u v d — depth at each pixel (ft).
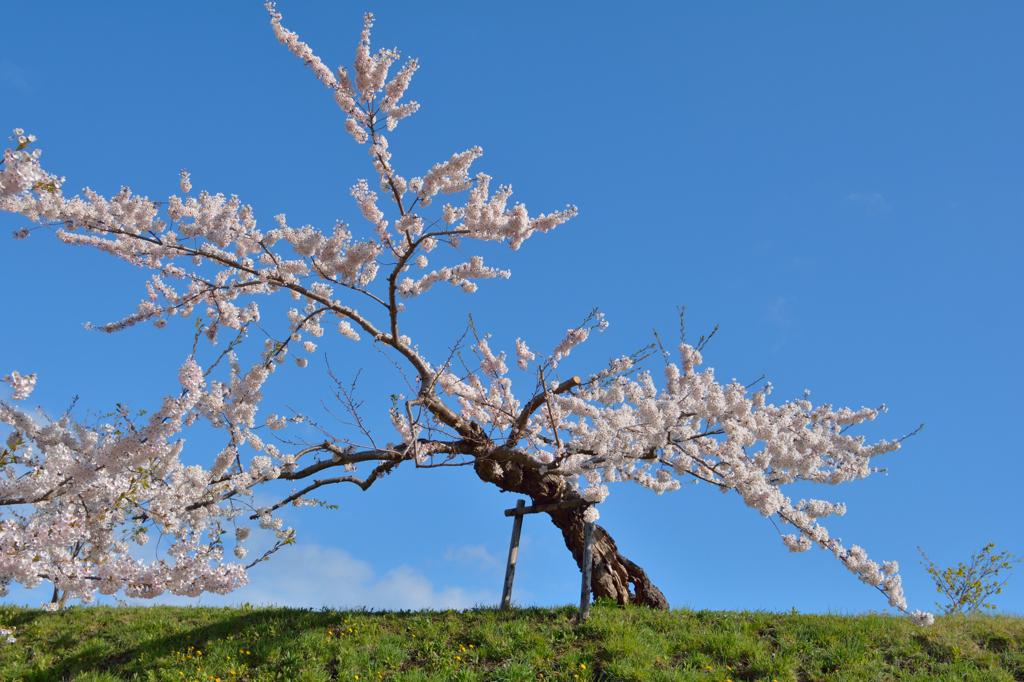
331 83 19.76
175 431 17.53
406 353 25.79
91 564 17.69
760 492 21.49
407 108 20.17
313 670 23.31
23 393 14.53
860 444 27.86
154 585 17.87
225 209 22.30
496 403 30.35
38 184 15.74
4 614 29.96
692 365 23.94
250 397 22.71
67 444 18.42
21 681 24.43
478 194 20.45
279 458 26.27
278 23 19.07
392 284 23.34
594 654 24.17
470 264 24.84
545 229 20.80
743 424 22.67
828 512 23.11
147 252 22.74
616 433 23.43
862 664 22.56
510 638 25.13
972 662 22.74
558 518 31.22
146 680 24.07
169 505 19.67
